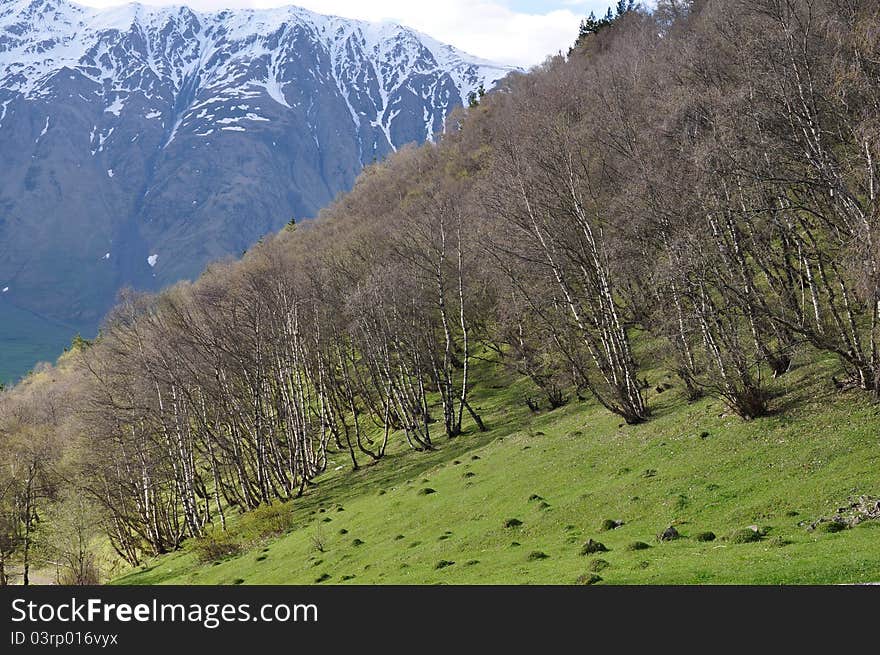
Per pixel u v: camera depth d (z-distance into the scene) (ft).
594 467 136.46
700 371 159.12
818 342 122.42
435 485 165.78
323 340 278.67
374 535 139.95
